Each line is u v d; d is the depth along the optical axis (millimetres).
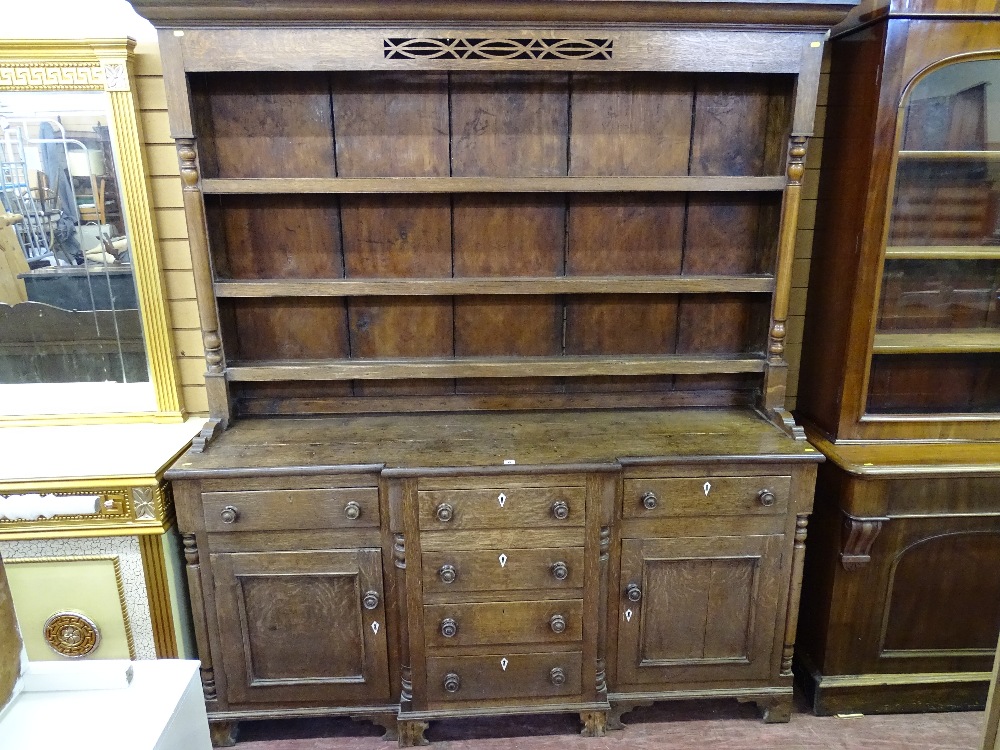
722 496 1567
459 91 1644
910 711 1785
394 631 1622
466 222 1741
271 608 1590
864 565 1673
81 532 1527
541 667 1638
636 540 1588
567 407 1881
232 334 1791
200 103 1616
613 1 1428
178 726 1028
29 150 1728
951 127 1626
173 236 1824
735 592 1641
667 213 1755
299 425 1768
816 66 1530
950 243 1728
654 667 1680
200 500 1506
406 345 1831
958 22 1479
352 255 1750
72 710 1001
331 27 1463
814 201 1907
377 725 1752
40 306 1828
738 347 1867
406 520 1521
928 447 1714
